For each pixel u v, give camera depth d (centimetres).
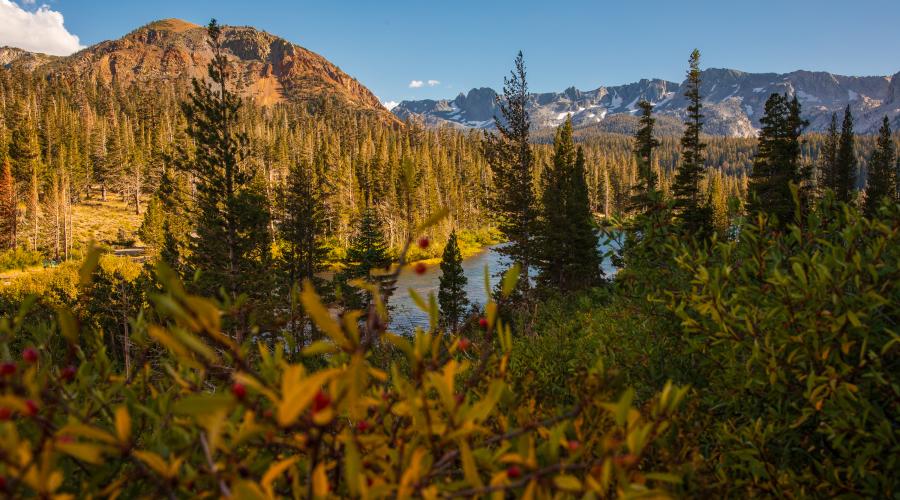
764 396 267
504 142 3158
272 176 10606
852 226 248
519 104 3109
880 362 219
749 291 270
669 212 379
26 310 123
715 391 300
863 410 217
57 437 104
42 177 8412
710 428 285
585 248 3011
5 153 8250
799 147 3338
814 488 221
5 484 93
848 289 262
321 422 96
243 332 153
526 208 3128
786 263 284
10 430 97
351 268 3441
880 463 217
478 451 125
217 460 138
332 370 89
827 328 223
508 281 135
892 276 225
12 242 6600
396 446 149
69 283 2875
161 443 142
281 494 136
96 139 10938
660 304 361
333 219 7569
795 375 248
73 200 9275
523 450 123
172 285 89
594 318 505
